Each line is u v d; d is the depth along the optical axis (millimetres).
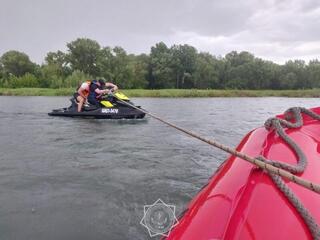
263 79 80188
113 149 7871
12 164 6461
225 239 1797
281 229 1866
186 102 29703
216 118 15250
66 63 78938
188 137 9586
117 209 4426
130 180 5570
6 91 47531
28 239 3717
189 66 85062
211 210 2135
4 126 11555
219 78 84562
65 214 4289
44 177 5688
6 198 4777
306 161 2875
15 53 77500
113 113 13547
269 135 3742
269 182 2322
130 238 3699
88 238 3730
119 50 79812
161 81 83562
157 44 85938
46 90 49062
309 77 78812
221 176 2717
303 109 4840
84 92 13977
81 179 5602
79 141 8805
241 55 90062
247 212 1992
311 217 1949
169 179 5645
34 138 9227
